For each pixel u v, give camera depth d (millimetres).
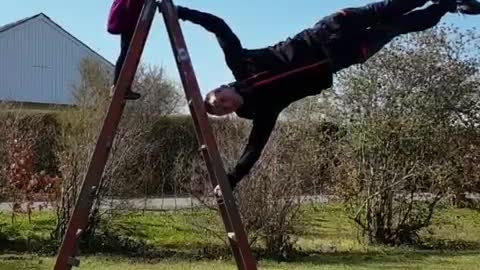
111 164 11758
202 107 4754
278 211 11406
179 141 17016
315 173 12680
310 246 12562
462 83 13391
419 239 13312
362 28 4969
